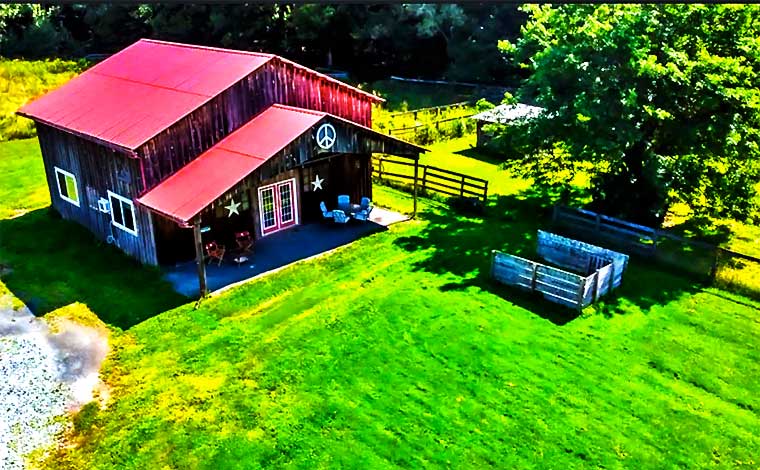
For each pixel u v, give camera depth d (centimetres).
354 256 1938
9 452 1189
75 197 2155
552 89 2058
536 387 1352
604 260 1780
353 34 4962
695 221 2216
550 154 2216
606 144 1883
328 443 1205
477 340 1510
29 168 2808
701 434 1227
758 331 1555
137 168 1755
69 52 5506
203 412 1284
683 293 1733
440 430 1234
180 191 1734
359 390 1345
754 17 1925
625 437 1219
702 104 1870
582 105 1889
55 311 1653
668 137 1997
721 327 1572
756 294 1698
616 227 2003
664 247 1941
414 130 3253
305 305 1662
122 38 5638
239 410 1288
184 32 5241
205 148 1880
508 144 2222
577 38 2014
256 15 5050
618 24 1908
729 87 1903
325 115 1875
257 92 1972
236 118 1938
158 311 1641
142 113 1883
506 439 1212
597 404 1304
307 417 1269
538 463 1157
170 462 1165
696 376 1391
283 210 2127
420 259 1919
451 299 1686
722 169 2019
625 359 1445
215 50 2161
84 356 1468
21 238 2097
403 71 5247
